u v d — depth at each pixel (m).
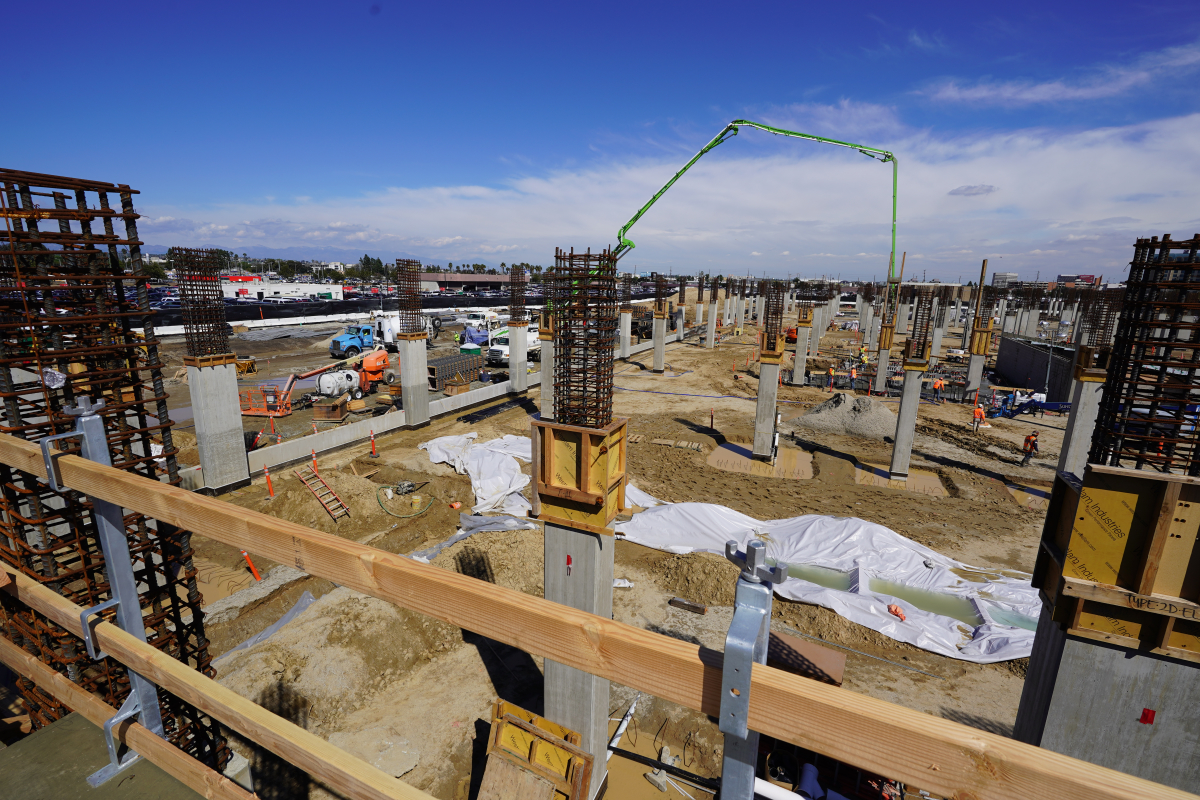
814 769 7.64
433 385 32.28
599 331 7.55
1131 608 4.56
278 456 18.61
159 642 5.82
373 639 10.01
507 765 6.94
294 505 15.68
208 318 16.16
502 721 7.18
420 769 8.15
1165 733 4.91
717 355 48.94
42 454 2.61
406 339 23.58
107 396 5.88
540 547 13.48
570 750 6.71
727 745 1.43
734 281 70.00
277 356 42.72
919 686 10.19
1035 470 21.80
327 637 9.85
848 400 28.06
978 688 10.16
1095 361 13.65
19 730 4.89
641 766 8.43
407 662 10.01
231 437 16.84
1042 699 5.47
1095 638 4.85
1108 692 5.00
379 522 15.73
